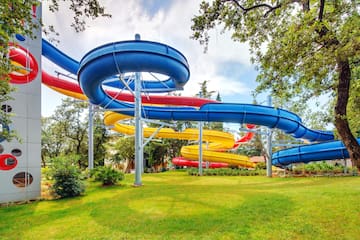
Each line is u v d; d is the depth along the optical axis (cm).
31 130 828
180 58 839
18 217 577
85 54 829
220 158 1997
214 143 2272
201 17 482
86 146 2266
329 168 1466
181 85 980
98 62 783
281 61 450
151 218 527
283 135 2711
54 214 596
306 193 741
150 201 699
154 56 777
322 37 404
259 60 514
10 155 778
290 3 452
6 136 545
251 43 523
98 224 497
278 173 1633
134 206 642
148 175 1697
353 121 668
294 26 427
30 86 836
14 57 784
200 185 1066
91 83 872
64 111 2234
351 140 434
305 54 432
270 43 495
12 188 770
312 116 1024
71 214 588
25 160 805
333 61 409
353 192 725
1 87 426
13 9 334
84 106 2264
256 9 492
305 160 1428
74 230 466
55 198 807
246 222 480
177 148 3112
